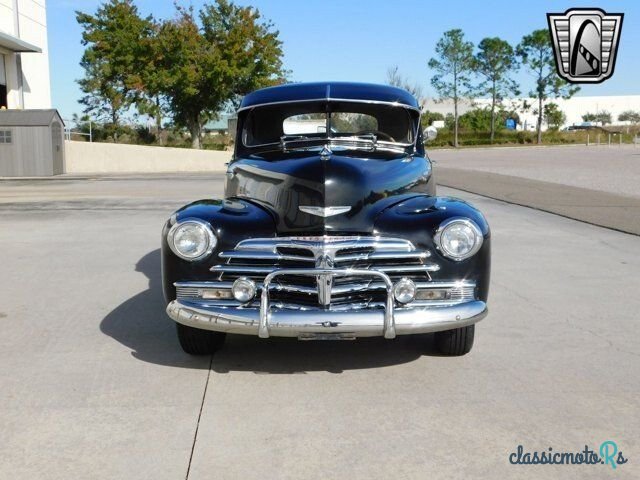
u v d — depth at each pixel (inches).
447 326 165.5
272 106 231.0
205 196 636.7
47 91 1325.0
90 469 126.3
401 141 232.8
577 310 239.6
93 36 1378.0
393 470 125.8
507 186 716.7
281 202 178.2
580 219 465.7
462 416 149.5
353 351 195.2
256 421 146.9
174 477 123.4
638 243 379.2
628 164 1171.9
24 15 1197.7
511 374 175.6
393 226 172.1
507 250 356.8
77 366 181.6
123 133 1528.1
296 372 177.8
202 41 1402.6
